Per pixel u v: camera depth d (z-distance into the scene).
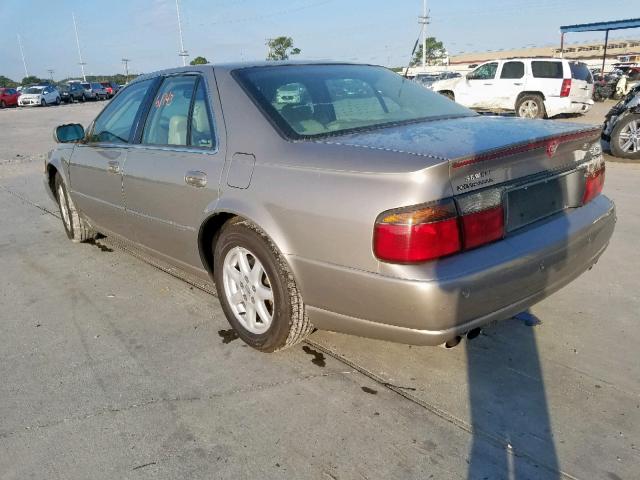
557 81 15.05
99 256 4.81
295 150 2.63
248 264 2.96
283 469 2.18
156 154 3.45
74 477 2.18
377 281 2.27
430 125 2.89
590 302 3.51
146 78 3.88
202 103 3.21
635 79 26.75
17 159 11.72
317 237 2.45
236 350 3.10
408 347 3.04
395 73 3.84
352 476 2.13
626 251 4.42
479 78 16.50
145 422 2.50
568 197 2.77
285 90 3.08
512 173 2.42
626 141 9.10
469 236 2.26
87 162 4.27
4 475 2.21
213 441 2.36
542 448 2.25
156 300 3.82
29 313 3.71
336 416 2.49
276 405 2.58
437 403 2.55
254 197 2.71
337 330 2.63
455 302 2.21
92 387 2.79
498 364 2.85
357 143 2.52
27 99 36.75
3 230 5.90
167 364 2.99
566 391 2.60
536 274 2.47
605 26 22.38
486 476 2.11
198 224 3.11
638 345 2.98
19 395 2.75
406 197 2.18
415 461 2.20
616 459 2.17
